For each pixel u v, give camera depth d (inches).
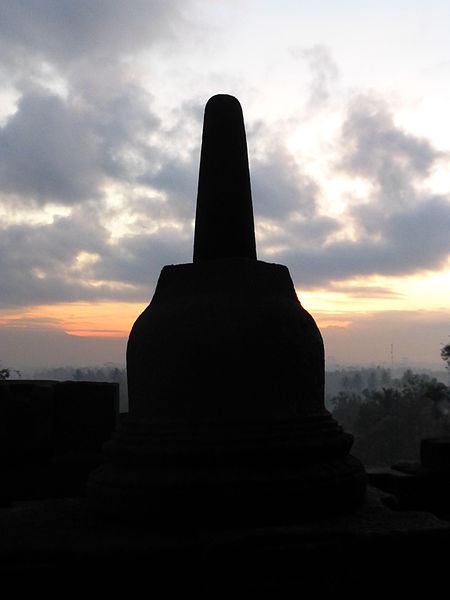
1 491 289.4
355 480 196.7
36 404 297.0
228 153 221.3
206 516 178.5
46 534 177.6
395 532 171.3
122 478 190.7
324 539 169.3
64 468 294.8
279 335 198.4
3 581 161.3
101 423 308.8
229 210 217.5
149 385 201.0
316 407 208.2
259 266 210.4
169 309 204.2
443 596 171.0
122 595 163.2
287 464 187.6
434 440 297.6
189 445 186.4
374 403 2679.6
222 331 194.5
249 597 163.8
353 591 167.3
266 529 171.3
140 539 171.3
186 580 164.4
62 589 162.2
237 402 192.4
